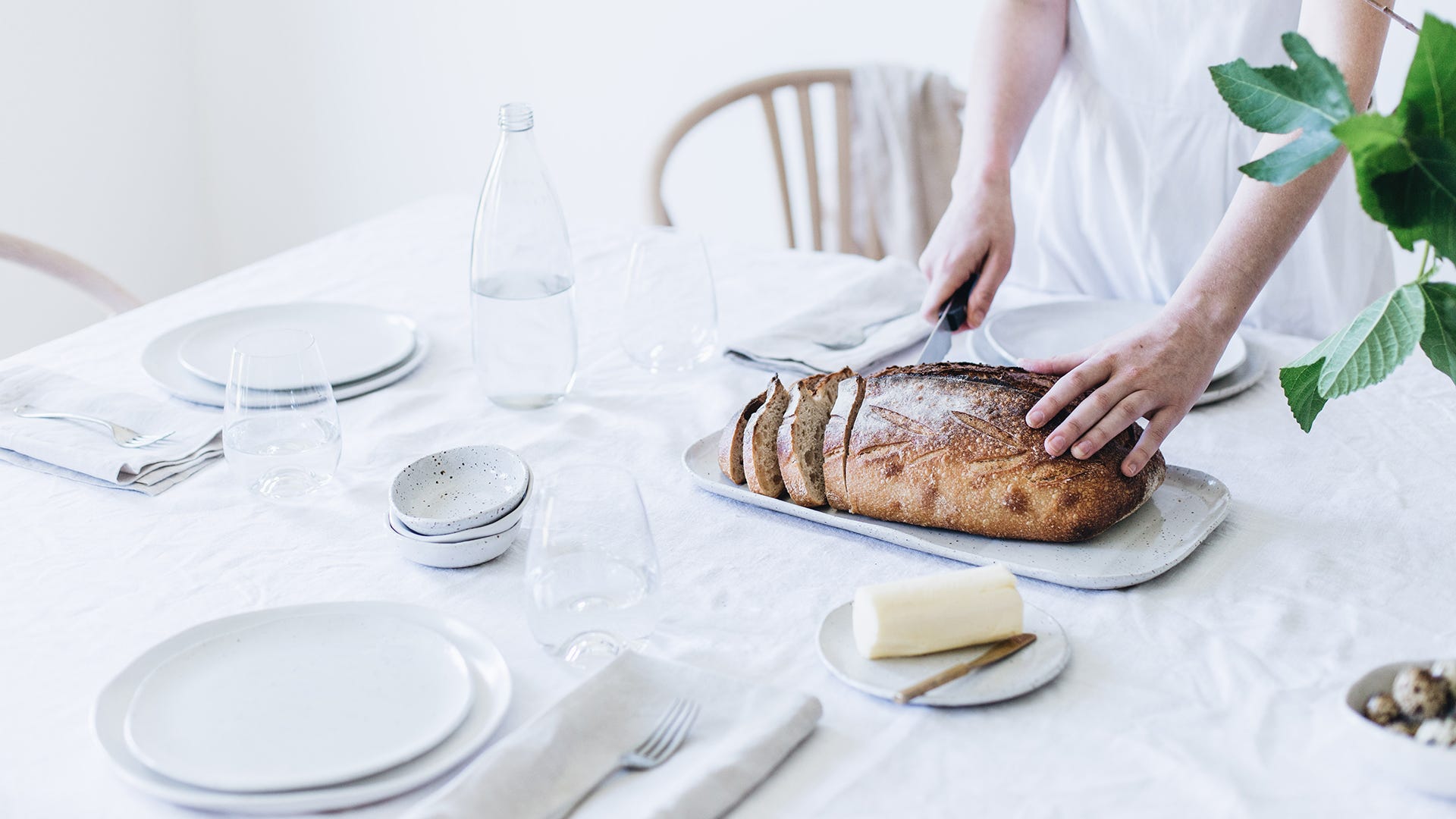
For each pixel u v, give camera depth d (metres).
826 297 1.42
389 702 0.72
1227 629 0.80
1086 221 1.63
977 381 0.95
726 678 0.72
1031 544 0.90
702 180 2.83
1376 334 0.65
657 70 2.75
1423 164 0.60
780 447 0.97
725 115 2.73
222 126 3.10
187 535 0.95
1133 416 0.90
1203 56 1.44
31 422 1.10
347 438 1.12
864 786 0.67
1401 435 1.07
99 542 0.94
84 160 2.76
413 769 0.67
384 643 0.78
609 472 0.76
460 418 1.16
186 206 3.09
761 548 0.93
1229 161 1.48
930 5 2.46
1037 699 0.74
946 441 0.90
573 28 2.79
